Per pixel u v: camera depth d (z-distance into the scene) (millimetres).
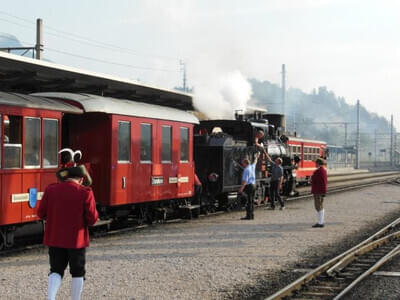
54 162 12758
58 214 7078
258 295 8555
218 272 10133
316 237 14547
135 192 15406
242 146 21438
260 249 12609
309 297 8422
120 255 11758
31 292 8500
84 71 17406
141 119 15672
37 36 26875
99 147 14422
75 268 7145
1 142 11242
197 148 20156
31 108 12000
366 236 14961
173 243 13414
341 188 36281
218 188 19859
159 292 8625
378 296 8445
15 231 12078
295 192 29625
